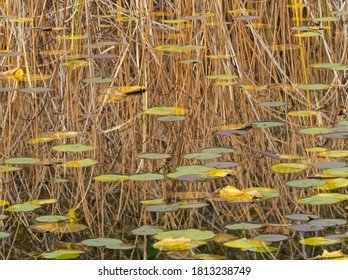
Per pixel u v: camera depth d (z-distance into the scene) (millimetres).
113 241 5328
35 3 9383
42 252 5324
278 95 8758
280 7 9812
